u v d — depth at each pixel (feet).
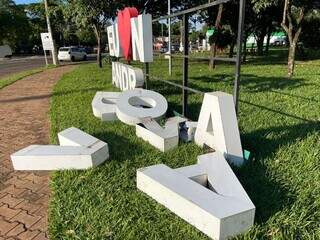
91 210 9.22
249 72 41.55
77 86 32.17
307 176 10.39
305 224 8.08
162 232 8.24
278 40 184.14
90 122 17.80
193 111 19.67
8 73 61.46
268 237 7.82
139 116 16.71
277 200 9.09
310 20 72.08
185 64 17.71
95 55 139.85
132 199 9.70
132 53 24.98
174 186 8.95
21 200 10.52
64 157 11.88
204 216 7.88
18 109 24.02
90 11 49.32
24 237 8.66
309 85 28.50
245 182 10.13
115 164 12.12
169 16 19.07
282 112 18.53
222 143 11.66
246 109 19.66
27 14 169.48
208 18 64.08
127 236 8.12
